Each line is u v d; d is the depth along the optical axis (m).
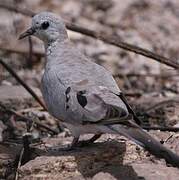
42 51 18.86
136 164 10.45
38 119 14.10
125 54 19.55
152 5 22.14
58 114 10.38
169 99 15.36
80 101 9.85
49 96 10.59
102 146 10.86
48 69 10.96
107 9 21.98
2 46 18.58
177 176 10.04
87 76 10.30
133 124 9.31
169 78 17.98
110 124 9.37
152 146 8.95
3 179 11.10
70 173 10.30
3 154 11.69
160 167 10.36
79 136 11.14
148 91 17.34
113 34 20.34
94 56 19.38
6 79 17.22
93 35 14.90
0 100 14.60
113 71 18.62
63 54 11.09
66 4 22.06
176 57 19.16
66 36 11.55
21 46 19.08
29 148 11.27
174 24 21.25
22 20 20.50
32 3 21.97
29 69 18.11
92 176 10.20
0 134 12.95
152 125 13.19
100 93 9.83
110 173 10.08
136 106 14.80
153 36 20.45
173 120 13.63
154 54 14.31
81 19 21.31
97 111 9.55
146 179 9.89
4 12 20.72
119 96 10.00
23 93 15.15
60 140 12.45
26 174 10.27
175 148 11.19
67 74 10.42
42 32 11.54
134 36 20.28
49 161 10.30
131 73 18.16
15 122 13.97
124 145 10.86
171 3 22.34
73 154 10.48
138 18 21.41
